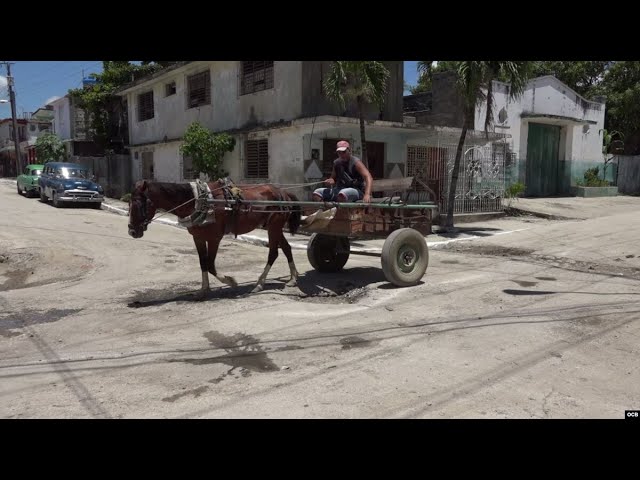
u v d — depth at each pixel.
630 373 5.04
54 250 12.05
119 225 16.52
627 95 27.48
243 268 10.75
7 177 50.66
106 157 28.36
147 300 8.19
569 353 5.54
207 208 7.62
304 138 15.73
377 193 9.80
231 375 5.14
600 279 8.91
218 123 20.06
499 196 19.25
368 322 6.71
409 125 16.42
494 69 13.62
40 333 6.62
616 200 23.98
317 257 9.53
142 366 5.42
